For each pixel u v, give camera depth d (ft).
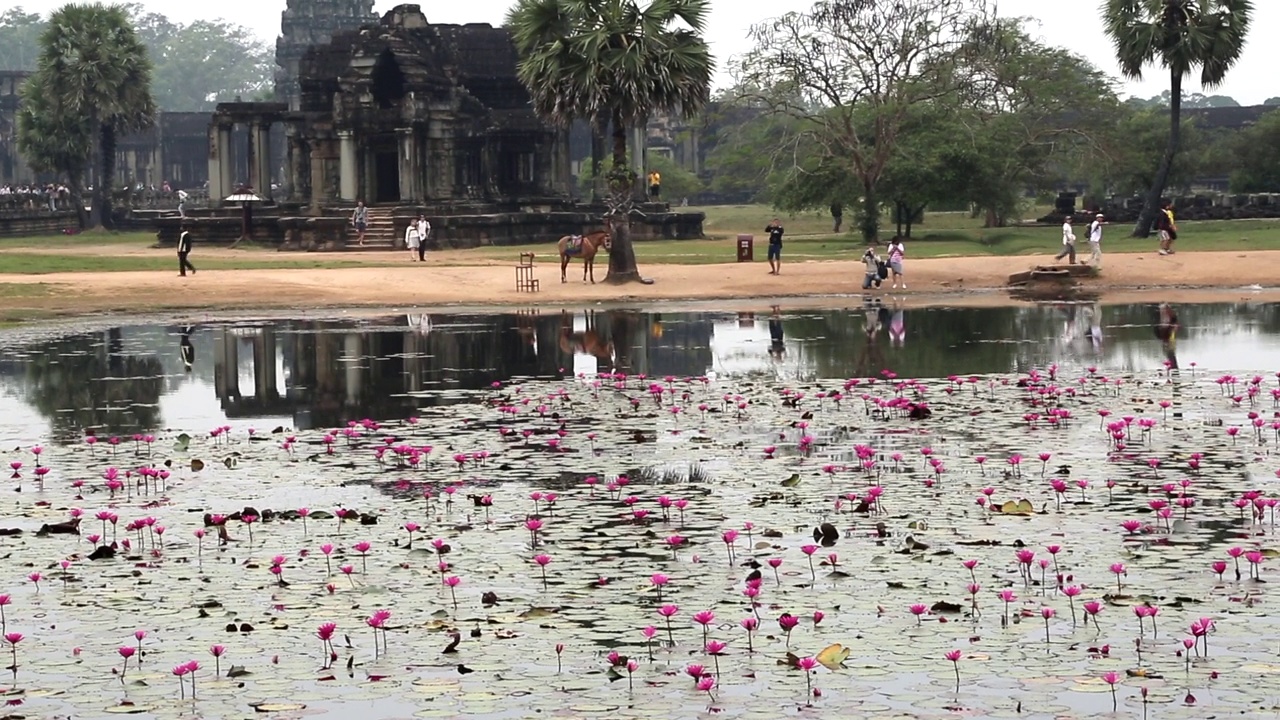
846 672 32.71
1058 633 35.06
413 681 32.63
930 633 35.27
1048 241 209.97
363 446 62.85
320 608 38.11
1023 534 44.57
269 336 111.14
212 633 36.22
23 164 405.18
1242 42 213.46
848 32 208.23
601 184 260.83
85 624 37.06
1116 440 60.03
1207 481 51.98
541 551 43.62
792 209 232.32
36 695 31.96
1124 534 44.34
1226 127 392.88
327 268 171.63
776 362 91.45
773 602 37.99
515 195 247.70
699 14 142.61
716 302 139.44
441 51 237.66
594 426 67.21
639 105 143.02
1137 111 313.32
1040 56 254.68
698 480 54.08
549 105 143.33
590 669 33.27
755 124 312.29
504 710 30.86
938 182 217.36
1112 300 136.05
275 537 45.98
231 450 62.49
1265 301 132.26
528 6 143.43
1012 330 109.09
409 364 92.84
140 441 64.59
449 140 229.25
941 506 48.80
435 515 48.85
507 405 73.77
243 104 250.57
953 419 67.31
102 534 46.80
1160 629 35.17
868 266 147.95
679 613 37.32
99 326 121.08
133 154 435.12
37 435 67.41
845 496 50.70
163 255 206.69
